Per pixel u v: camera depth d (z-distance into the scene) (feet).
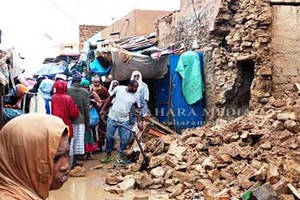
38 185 5.01
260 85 33.73
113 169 29.76
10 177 4.92
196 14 39.91
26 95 30.01
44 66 56.24
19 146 4.93
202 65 38.58
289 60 34.24
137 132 32.35
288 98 31.30
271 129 25.64
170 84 39.19
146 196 22.48
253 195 18.86
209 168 23.98
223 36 37.19
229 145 25.53
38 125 5.04
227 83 36.22
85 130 30.25
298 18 34.24
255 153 23.98
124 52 38.50
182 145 28.81
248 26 34.17
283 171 21.66
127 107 31.45
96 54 39.93
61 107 27.22
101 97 37.37
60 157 5.15
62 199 22.79
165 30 46.98
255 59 33.65
